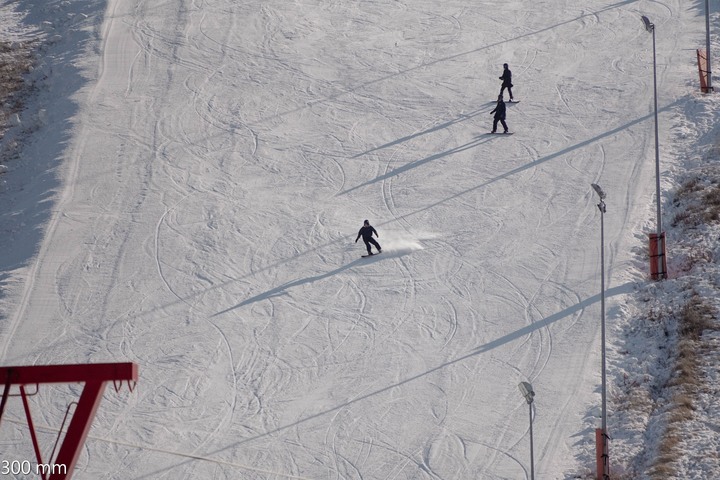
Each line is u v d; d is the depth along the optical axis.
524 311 98.62
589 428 81.25
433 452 80.81
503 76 138.38
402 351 94.62
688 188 116.75
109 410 89.38
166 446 84.25
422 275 106.81
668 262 103.75
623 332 93.19
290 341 97.56
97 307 105.25
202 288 107.31
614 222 112.62
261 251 113.44
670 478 71.88
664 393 83.50
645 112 136.88
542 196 119.81
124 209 123.81
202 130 141.62
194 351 97.00
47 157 137.88
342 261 110.75
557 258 107.12
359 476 78.88
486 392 87.62
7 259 116.50
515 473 77.31
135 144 138.75
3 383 48.75
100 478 80.88
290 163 132.25
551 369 89.44
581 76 149.62
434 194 122.69
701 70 139.25
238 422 86.81
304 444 83.31
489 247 110.75
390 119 142.25
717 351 87.06
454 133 137.12
